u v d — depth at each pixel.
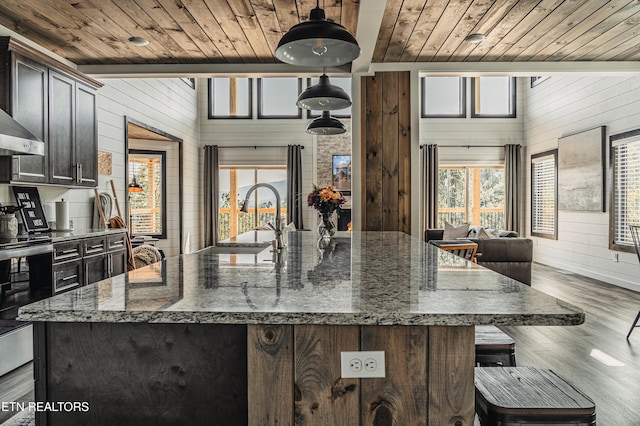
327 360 1.16
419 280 1.53
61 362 1.22
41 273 3.55
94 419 1.22
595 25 3.82
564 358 3.39
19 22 3.69
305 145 9.55
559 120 7.96
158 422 1.22
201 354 1.22
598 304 5.12
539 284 6.39
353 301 1.21
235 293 1.32
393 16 3.62
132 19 3.63
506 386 1.36
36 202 4.24
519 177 9.27
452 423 1.15
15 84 3.49
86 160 4.57
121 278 1.60
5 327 3.08
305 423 1.16
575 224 7.42
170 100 7.91
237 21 3.69
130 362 1.22
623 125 6.16
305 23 2.26
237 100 9.66
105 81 5.61
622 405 2.61
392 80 4.89
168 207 8.41
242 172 9.66
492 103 9.54
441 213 9.56
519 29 3.91
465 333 1.14
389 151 4.89
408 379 1.15
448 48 4.41
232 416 1.21
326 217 3.43
